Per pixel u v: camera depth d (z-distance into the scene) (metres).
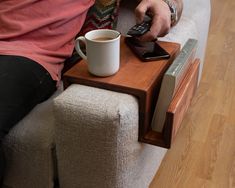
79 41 0.97
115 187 0.90
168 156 1.47
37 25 1.03
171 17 1.16
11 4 1.03
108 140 0.82
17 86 0.92
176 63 0.95
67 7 1.08
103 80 0.89
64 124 0.85
